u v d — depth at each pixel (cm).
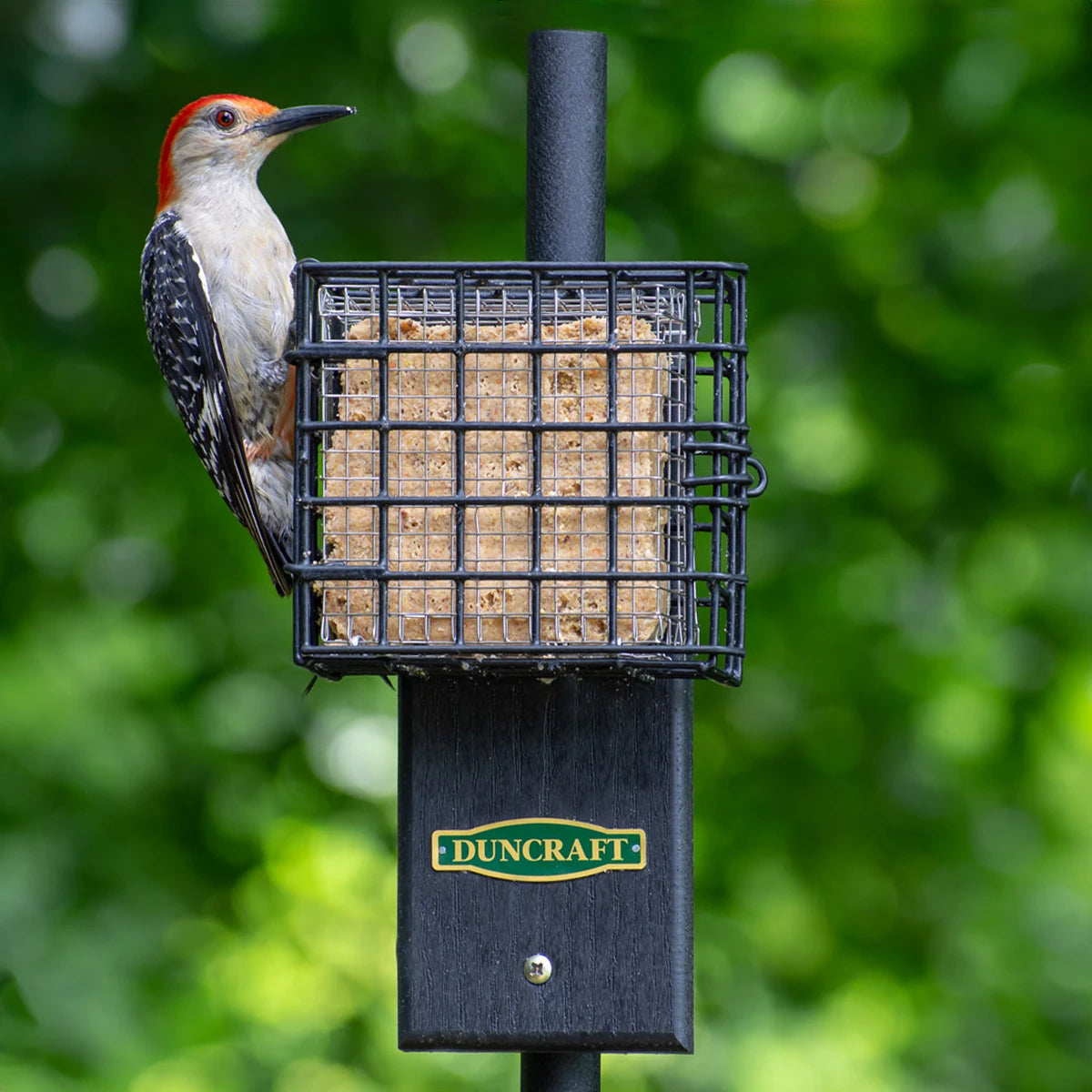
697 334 625
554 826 609
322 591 615
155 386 1216
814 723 1255
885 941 1268
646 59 1247
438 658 577
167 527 1232
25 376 1205
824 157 1291
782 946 1262
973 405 1269
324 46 1211
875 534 1274
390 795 1238
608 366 599
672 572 589
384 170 1239
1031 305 1272
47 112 1138
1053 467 1280
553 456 604
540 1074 631
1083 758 1327
